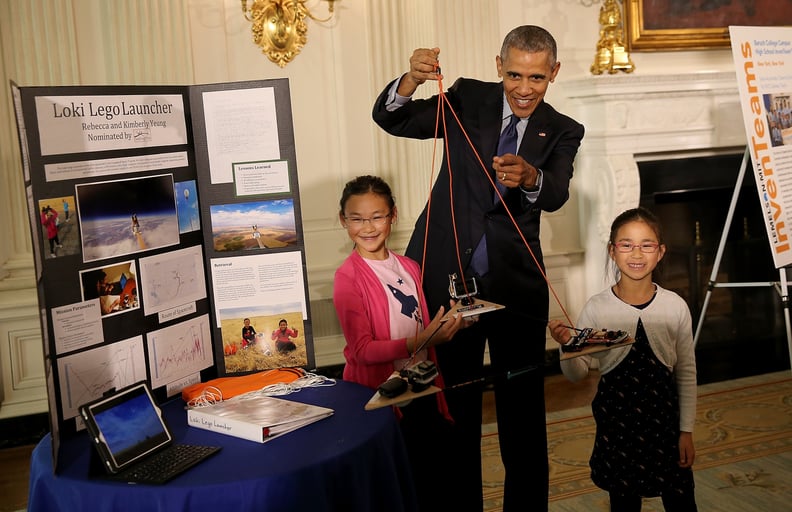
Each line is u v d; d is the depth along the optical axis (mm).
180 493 1557
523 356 2416
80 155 1887
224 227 2180
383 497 1798
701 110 4469
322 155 4273
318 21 4195
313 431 1820
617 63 4410
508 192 2383
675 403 2191
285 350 2232
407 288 2303
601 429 2225
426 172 4270
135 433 1736
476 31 4242
